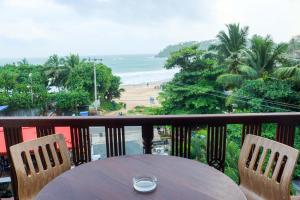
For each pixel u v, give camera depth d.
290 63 13.17
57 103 13.56
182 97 15.15
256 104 11.03
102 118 2.03
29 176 1.62
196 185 1.29
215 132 2.09
